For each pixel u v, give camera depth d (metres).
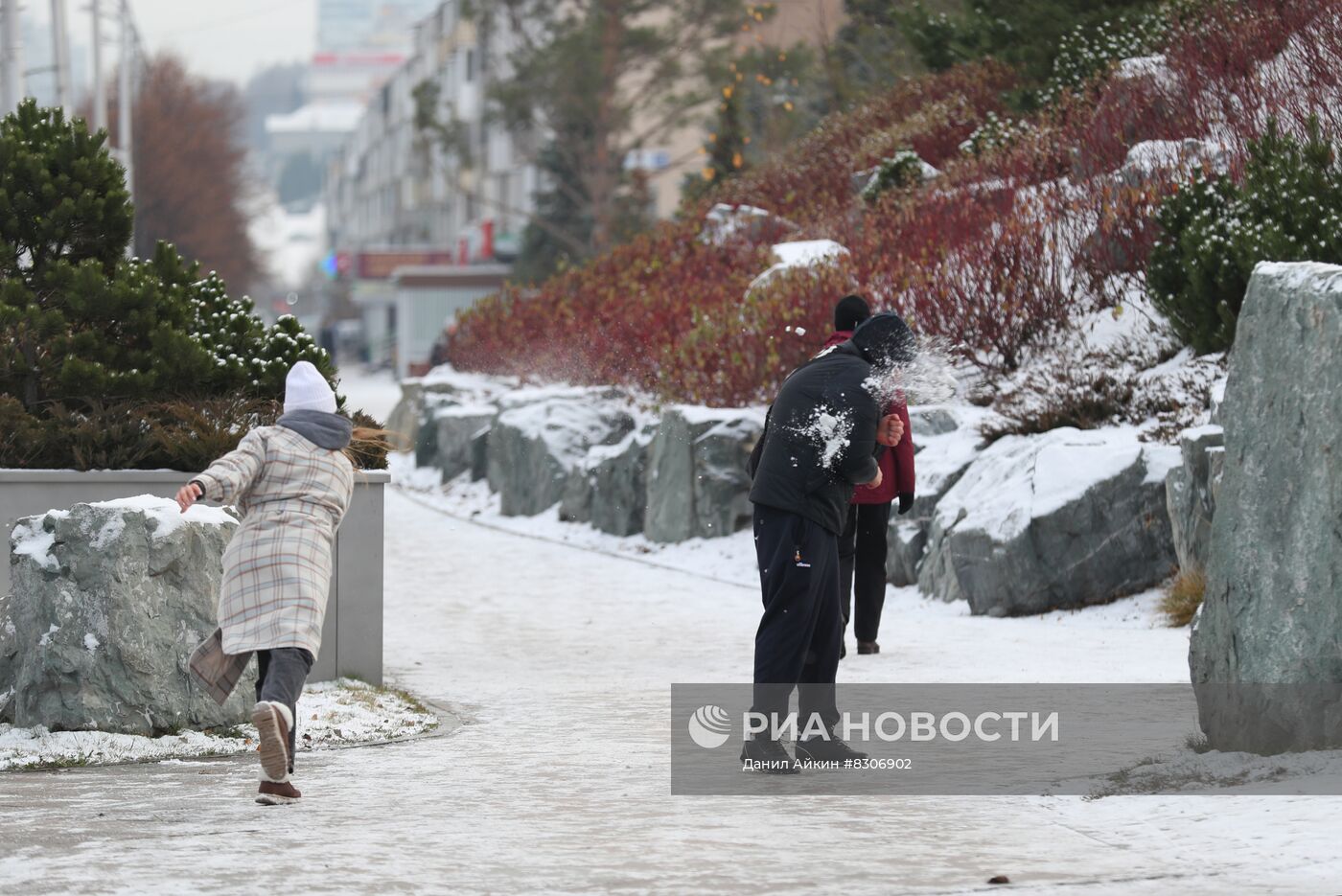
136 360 21.12
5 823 12.83
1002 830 12.56
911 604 29.12
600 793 14.19
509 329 60.72
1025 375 34.72
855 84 75.88
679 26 107.69
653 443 39.06
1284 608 14.12
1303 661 13.93
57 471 19.55
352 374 177.12
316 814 13.28
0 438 19.94
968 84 56.78
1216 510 14.99
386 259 189.38
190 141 188.50
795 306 39.03
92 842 12.10
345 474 14.86
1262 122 38.47
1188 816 12.65
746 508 36.59
